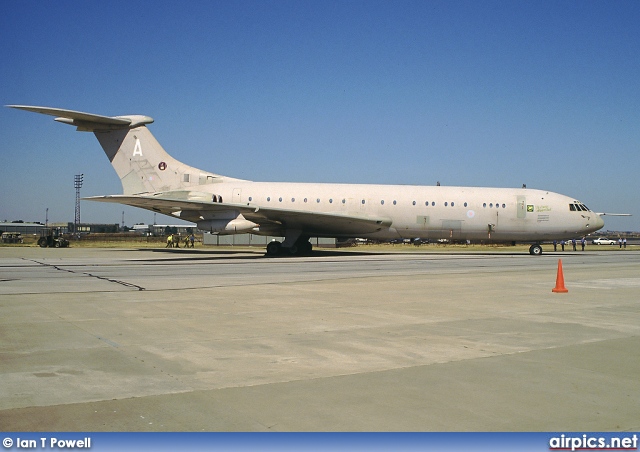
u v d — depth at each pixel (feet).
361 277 69.05
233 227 114.73
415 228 123.24
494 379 22.97
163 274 71.51
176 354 27.35
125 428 17.54
